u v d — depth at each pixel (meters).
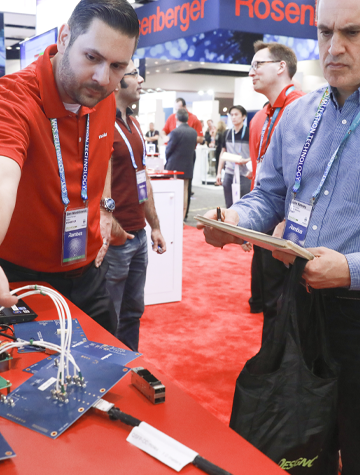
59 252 1.42
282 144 1.43
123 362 0.93
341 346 1.27
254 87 2.88
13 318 1.11
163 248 2.56
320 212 1.28
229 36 7.48
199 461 0.66
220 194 10.30
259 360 1.03
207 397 2.29
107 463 0.66
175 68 14.43
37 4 3.61
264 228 1.52
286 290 1.03
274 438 0.99
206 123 13.02
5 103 1.12
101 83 1.12
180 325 3.21
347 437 1.30
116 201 2.28
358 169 1.21
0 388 0.81
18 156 1.02
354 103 1.22
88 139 1.41
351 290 1.22
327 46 1.18
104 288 1.63
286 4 4.89
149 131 9.84
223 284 4.13
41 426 0.74
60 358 0.86
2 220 0.89
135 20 1.08
